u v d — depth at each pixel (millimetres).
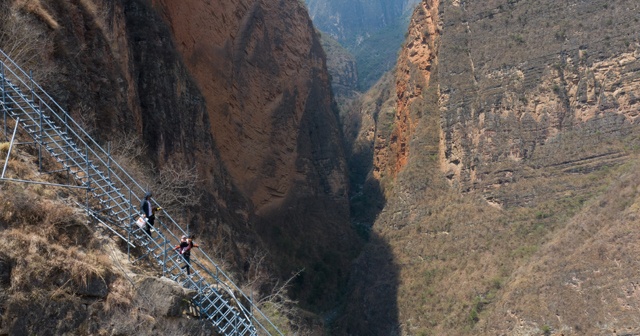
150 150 22812
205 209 25812
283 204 45438
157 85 24625
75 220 9961
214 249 23984
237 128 40562
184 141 26219
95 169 11820
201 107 29703
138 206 13859
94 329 9031
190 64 34469
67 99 15320
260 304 23375
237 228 30922
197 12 36344
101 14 20109
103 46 19031
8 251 8492
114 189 11656
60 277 8977
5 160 9906
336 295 44219
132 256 10797
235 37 43969
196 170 26109
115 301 9477
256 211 41094
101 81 18250
